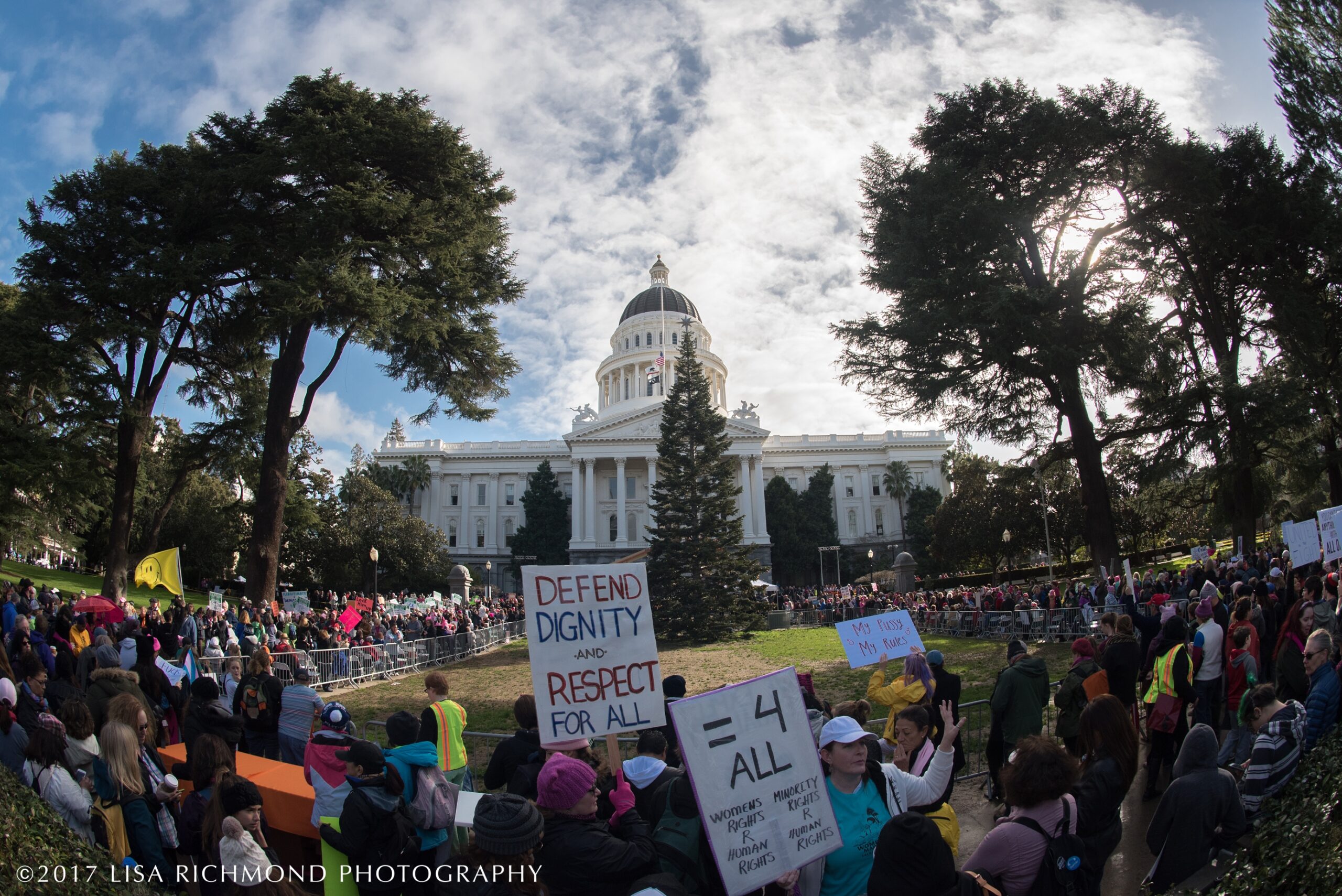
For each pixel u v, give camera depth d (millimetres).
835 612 45875
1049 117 29781
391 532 69438
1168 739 9344
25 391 34719
